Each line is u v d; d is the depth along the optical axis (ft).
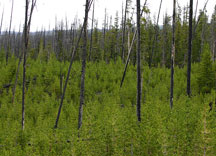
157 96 63.26
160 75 94.22
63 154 26.17
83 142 25.30
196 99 59.36
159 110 35.94
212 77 76.84
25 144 37.42
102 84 86.43
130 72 94.73
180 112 33.47
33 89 86.43
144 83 81.15
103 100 68.13
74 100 77.10
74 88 80.38
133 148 24.12
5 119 60.54
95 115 43.37
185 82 81.76
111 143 24.97
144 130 25.29
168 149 21.26
